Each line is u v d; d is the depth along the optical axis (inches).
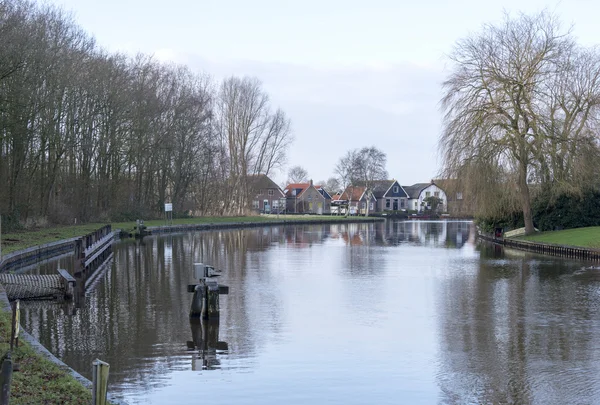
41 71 1585.9
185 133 2566.4
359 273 1089.4
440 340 593.0
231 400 423.2
